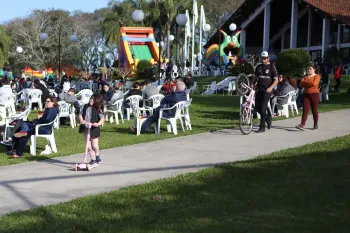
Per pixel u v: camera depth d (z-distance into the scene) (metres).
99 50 58.50
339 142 10.37
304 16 44.84
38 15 56.75
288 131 12.55
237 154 9.70
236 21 43.28
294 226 5.32
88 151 9.03
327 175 7.62
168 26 51.69
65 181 7.72
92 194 6.87
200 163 8.92
